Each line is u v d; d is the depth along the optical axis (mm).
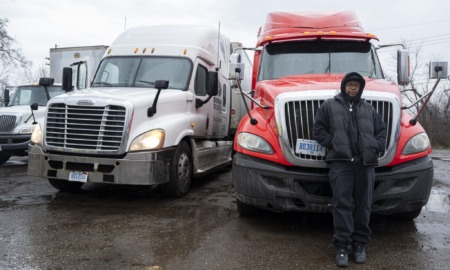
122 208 5711
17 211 5477
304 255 3947
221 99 8828
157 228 4750
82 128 5777
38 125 6277
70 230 4641
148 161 5656
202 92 7680
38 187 7199
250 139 4598
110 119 5715
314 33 6305
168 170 6004
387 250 4102
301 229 4781
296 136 4301
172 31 7898
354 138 3777
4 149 9539
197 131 7203
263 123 4668
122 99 5770
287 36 6371
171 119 6305
